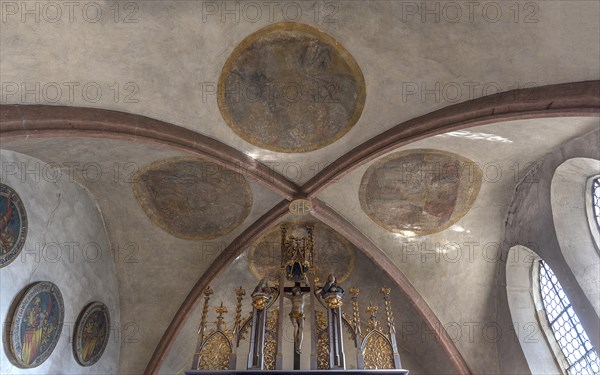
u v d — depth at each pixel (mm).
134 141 10617
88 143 10727
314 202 12477
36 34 8805
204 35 9820
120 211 12805
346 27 9773
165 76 10180
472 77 9656
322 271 15086
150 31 9570
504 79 9344
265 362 10891
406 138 10703
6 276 9586
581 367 10797
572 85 8578
